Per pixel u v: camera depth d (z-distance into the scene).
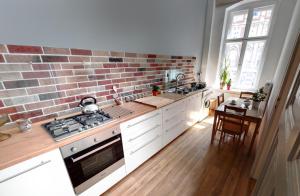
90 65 1.74
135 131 1.79
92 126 1.39
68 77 1.59
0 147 1.10
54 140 1.18
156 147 2.23
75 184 1.30
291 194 0.39
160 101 2.24
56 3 1.39
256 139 2.72
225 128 2.38
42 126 1.41
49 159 1.12
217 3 3.62
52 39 1.43
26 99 1.37
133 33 2.13
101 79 1.88
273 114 1.60
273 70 3.38
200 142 2.66
